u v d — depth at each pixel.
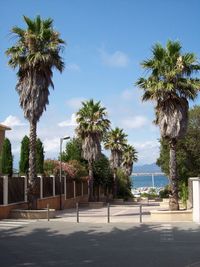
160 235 18.53
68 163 50.47
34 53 28.02
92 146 49.50
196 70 27.11
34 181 28.11
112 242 16.59
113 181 67.31
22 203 29.50
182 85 26.84
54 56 28.75
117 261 12.67
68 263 12.40
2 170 38.97
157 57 27.39
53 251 14.57
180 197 45.53
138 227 21.59
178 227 21.50
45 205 36.34
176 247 15.30
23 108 28.64
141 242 16.55
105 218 27.50
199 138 47.88
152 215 25.53
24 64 28.42
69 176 45.78
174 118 26.86
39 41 28.56
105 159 61.22
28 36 28.09
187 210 25.89
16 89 29.14
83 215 31.05
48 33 28.47
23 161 40.31
